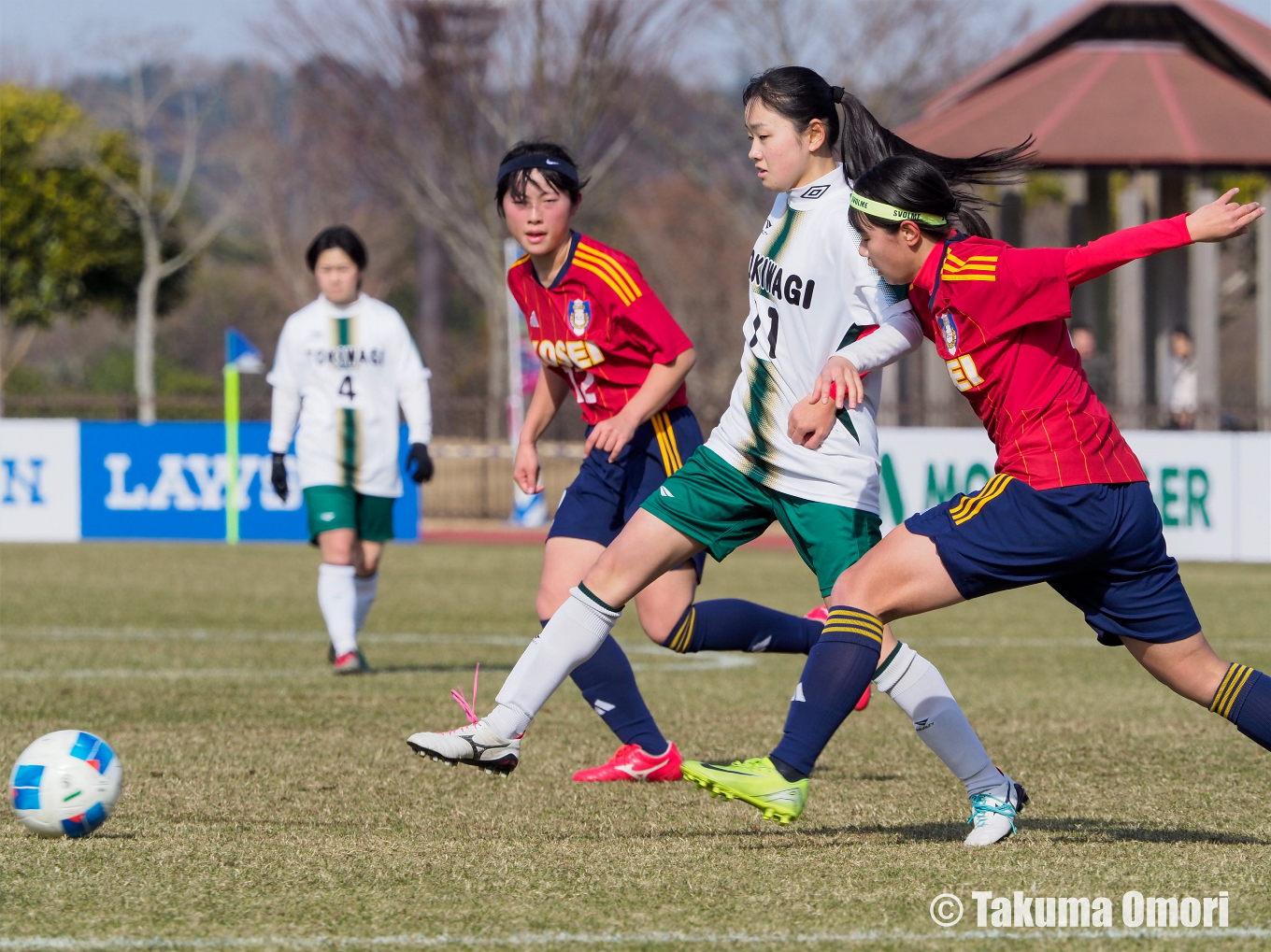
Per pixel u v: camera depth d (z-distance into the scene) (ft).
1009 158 53.01
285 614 138.82
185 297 431.43
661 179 470.39
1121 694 94.73
